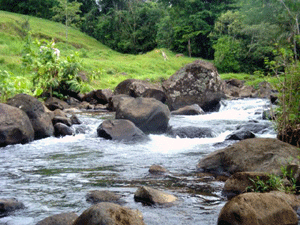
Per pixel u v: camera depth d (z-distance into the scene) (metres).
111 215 2.55
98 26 54.06
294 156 4.44
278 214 2.88
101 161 5.62
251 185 3.71
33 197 3.80
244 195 2.94
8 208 3.37
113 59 38.34
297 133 5.22
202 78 13.91
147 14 52.34
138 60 37.72
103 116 11.57
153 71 32.72
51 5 54.84
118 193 3.90
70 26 54.38
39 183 4.36
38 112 8.02
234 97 17.67
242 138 7.15
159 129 8.38
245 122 10.13
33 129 7.68
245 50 37.59
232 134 7.29
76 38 46.28
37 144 7.17
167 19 47.94
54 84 14.42
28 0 53.59
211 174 4.73
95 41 50.41
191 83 13.89
